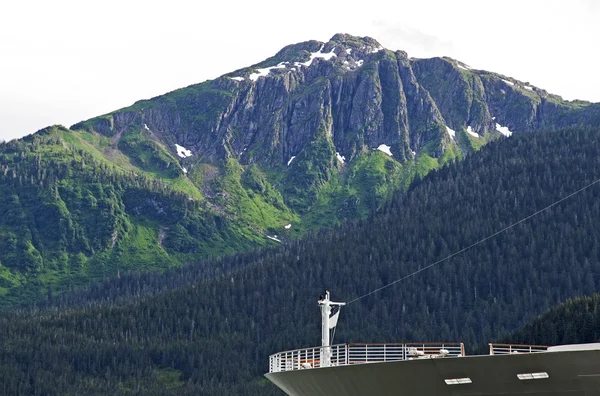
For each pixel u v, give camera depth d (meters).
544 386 65.25
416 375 70.31
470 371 67.50
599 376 62.88
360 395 75.62
